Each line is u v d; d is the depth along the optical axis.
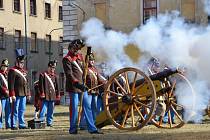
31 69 50.03
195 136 10.84
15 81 14.95
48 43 53.22
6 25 47.97
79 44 12.15
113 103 12.45
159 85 12.70
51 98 15.93
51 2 53.88
